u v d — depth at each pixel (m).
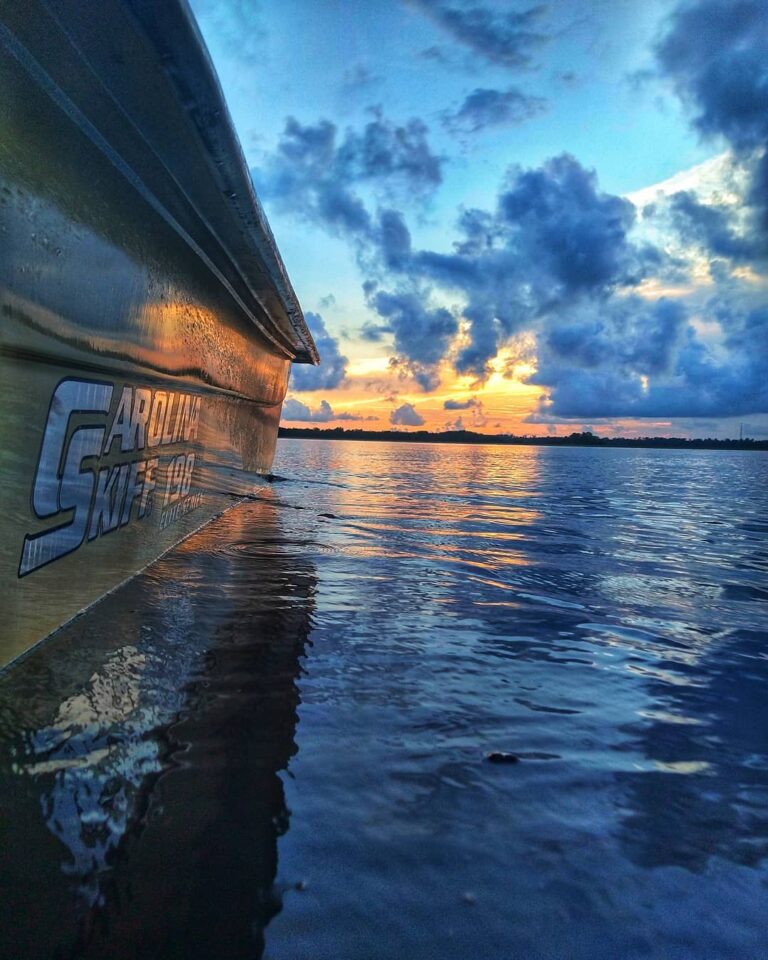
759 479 16.80
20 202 1.57
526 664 2.18
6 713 1.54
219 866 1.08
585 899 1.06
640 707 1.87
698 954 0.96
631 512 7.71
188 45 1.49
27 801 1.21
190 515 4.09
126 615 2.36
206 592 2.82
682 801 1.37
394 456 25.64
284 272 3.92
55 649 1.97
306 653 2.14
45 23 1.33
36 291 1.71
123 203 2.13
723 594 3.41
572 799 1.36
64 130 1.64
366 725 1.64
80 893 0.99
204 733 1.54
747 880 1.12
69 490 2.12
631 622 2.78
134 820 1.18
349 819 1.24
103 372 2.28
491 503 8.12
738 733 1.72
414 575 3.48
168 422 3.27
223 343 4.25
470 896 1.05
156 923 0.94
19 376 1.73
